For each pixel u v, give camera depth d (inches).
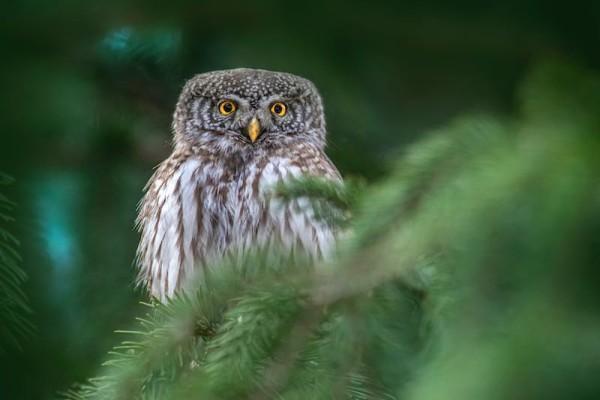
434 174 213.2
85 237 512.7
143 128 556.7
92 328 479.2
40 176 472.4
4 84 428.1
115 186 531.2
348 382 258.2
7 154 445.4
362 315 251.8
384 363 259.9
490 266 193.6
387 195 220.7
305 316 256.1
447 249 208.4
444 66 423.5
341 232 260.2
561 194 175.5
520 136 187.5
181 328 285.4
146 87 556.4
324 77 410.9
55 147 482.9
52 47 431.2
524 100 183.2
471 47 378.3
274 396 254.8
